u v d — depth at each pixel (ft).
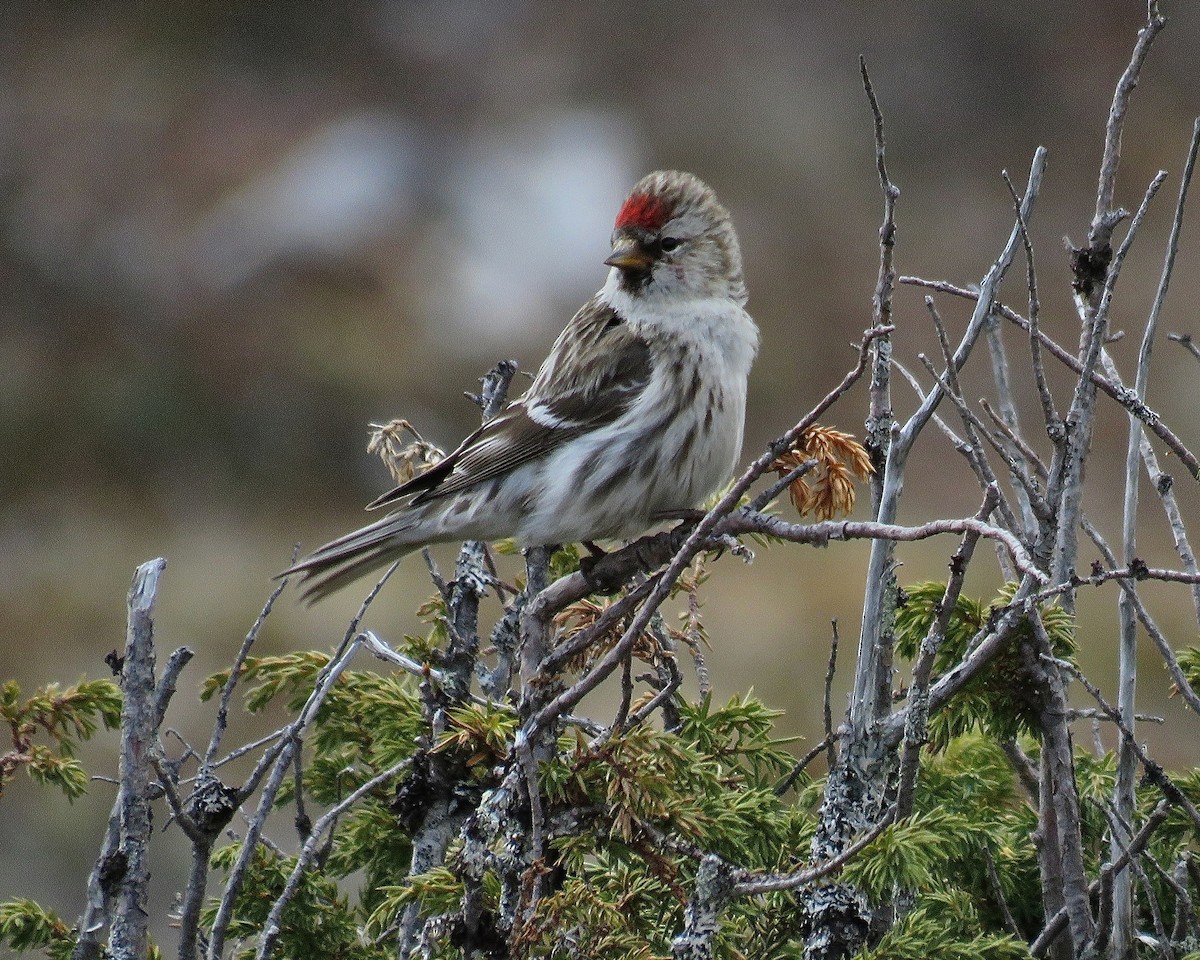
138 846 15.70
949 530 13.42
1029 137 88.02
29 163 82.84
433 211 80.23
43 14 93.35
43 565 62.75
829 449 18.65
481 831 15.67
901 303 75.05
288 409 70.74
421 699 19.48
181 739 18.03
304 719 16.38
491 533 22.63
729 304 23.02
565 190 80.79
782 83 88.84
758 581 56.18
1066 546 17.22
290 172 81.76
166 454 69.67
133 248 77.97
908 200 82.89
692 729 19.43
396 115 86.12
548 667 16.52
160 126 85.20
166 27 91.81
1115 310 74.28
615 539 22.95
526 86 88.33
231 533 65.98
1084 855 19.66
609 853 16.96
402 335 74.43
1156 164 86.17
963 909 18.79
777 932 18.01
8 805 42.70
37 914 19.24
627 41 90.84
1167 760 41.19
